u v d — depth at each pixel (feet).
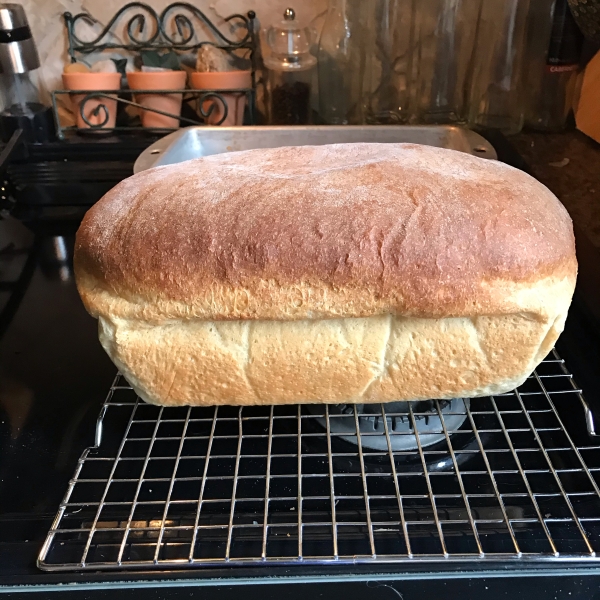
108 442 2.18
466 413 2.19
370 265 1.85
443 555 1.59
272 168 2.27
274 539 1.76
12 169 4.02
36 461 2.12
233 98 4.15
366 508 1.72
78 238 2.10
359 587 1.61
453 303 1.86
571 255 2.01
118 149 4.10
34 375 2.57
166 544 1.75
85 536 1.78
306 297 1.88
